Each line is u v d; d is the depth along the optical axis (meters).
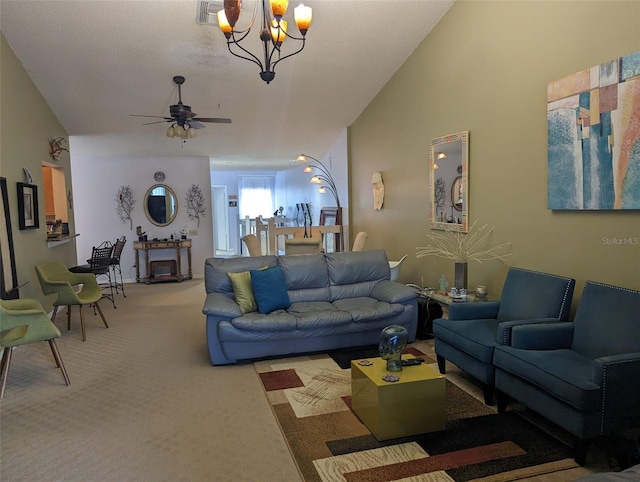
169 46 4.86
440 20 4.84
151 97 5.94
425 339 4.45
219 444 2.58
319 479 2.24
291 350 3.93
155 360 4.02
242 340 3.75
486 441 2.56
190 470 2.33
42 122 5.61
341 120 7.32
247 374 3.64
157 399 3.20
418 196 5.51
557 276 3.13
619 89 2.80
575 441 2.33
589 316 2.75
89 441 2.63
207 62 5.22
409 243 5.80
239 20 4.47
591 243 3.09
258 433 2.70
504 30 3.87
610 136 2.87
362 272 4.71
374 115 6.65
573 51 3.17
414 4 4.61
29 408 3.08
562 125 3.24
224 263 4.40
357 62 5.59
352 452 2.47
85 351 4.29
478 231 4.34
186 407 3.06
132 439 2.65
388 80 6.13
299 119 7.10
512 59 3.79
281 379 3.52
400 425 2.59
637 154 2.70
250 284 4.17
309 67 5.60
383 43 5.24
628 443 2.41
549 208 3.43
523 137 3.70
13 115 4.60
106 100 5.91
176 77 5.46
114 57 5.00
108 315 5.77
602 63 2.93
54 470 2.35
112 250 6.84
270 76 3.60
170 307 6.24
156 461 2.41
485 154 4.20
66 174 6.65
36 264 5.08
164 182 8.52
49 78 5.27
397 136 5.98
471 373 3.10
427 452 2.46
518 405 3.02
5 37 4.44
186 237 8.67
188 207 8.66
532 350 2.75
